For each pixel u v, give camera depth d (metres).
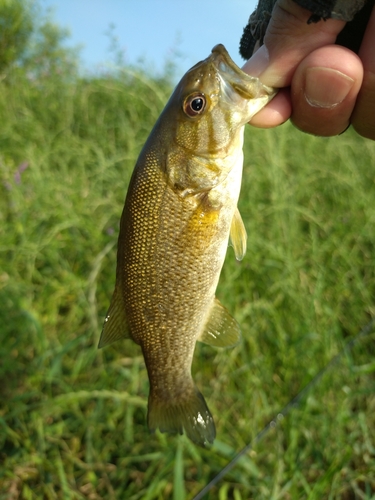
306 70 0.13
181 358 0.16
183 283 0.16
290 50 0.13
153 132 0.16
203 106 0.15
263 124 0.15
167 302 0.16
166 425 0.16
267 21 0.14
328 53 0.13
